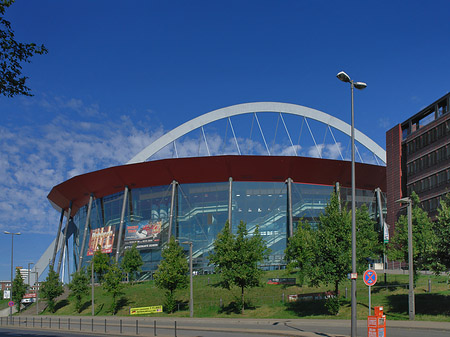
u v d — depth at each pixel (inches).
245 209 3245.6
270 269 3120.1
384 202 3444.9
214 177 3272.6
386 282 1943.9
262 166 3186.5
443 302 1370.6
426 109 2474.2
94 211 3690.9
